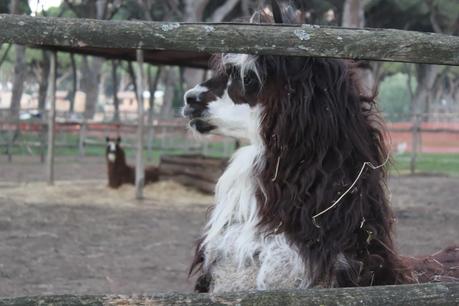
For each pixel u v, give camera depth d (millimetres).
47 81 35750
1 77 53219
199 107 2562
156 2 28484
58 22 1721
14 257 6422
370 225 2307
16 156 21094
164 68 38562
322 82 2293
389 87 67750
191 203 10844
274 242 2281
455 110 45562
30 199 10664
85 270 5977
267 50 1765
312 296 1732
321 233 2227
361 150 2307
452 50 1799
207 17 29891
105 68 60375
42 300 1647
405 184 14828
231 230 2389
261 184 2318
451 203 11242
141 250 6945
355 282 2246
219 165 11773
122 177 12383
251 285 2295
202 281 2520
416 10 32906
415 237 7820
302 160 2270
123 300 1675
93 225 8414
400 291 1768
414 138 18609
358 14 19609
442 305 1766
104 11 26875
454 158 23125
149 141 20969
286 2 2650
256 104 2406
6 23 1700
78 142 23281
